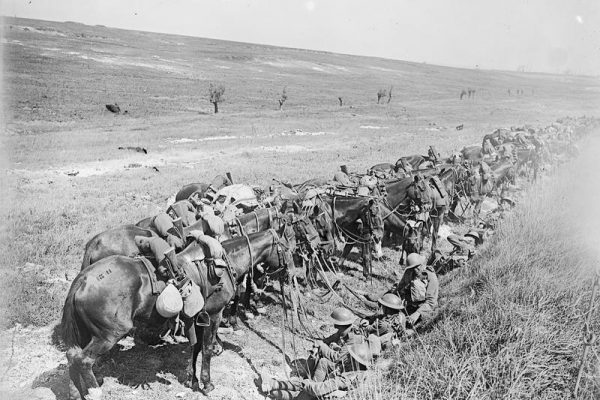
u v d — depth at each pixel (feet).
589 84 529.04
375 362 25.25
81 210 53.52
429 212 45.42
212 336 25.48
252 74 330.13
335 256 44.73
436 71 569.64
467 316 26.66
